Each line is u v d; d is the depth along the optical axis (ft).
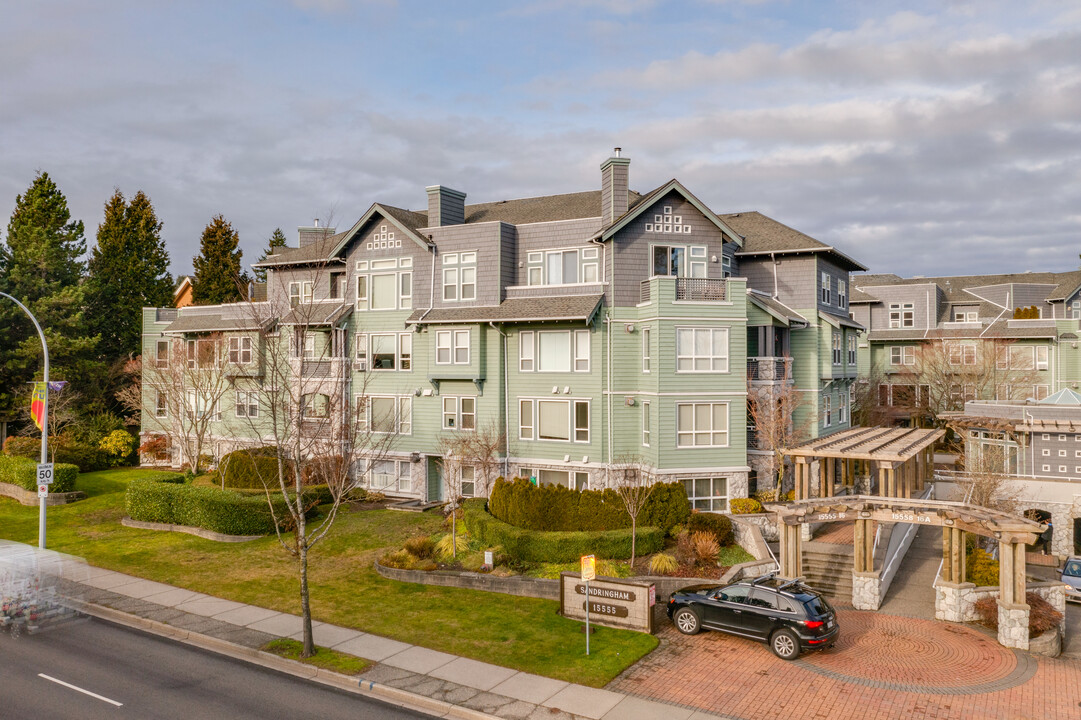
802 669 54.03
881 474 77.41
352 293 117.39
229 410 126.21
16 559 62.59
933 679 52.95
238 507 88.38
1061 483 106.22
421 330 111.14
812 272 111.24
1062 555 105.29
